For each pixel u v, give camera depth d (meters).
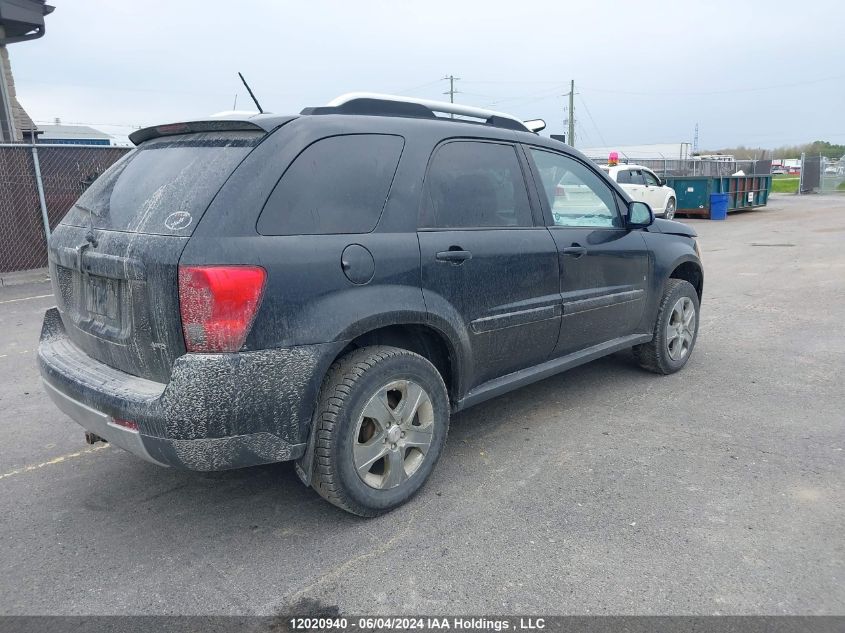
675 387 4.98
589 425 4.27
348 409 2.90
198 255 2.53
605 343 4.63
